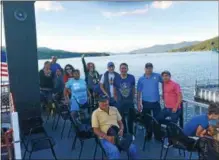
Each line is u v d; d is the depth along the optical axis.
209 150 3.43
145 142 5.00
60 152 4.86
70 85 5.65
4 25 5.51
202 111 5.50
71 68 7.18
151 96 5.22
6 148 3.95
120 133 4.25
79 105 5.55
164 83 5.20
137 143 5.24
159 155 4.68
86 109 5.63
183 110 5.57
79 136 4.43
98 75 7.14
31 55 5.81
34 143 4.12
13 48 5.63
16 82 5.73
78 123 4.77
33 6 5.71
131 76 5.42
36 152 4.86
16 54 5.68
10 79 5.68
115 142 4.00
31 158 4.60
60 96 6.82
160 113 5.12
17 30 5.63
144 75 5.30
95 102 6.13
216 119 3.58
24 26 5.68
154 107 5.26
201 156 3.71
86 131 4.43
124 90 5.32
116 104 5.31
